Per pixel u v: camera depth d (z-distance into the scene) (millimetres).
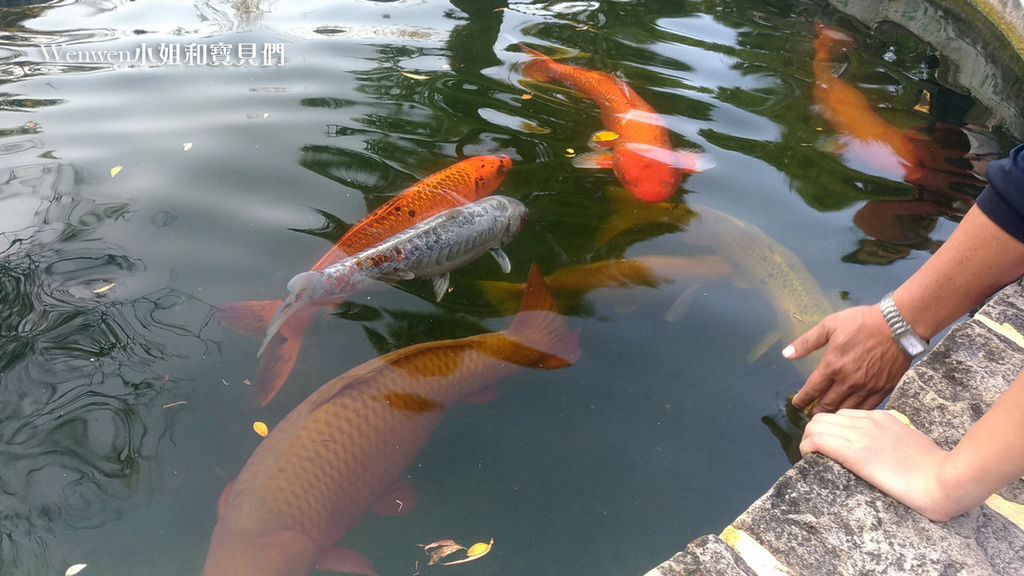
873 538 697
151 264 1150
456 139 1500
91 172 1338
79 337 1029
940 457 712
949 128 1653
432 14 2180
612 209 1319
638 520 868
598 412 969
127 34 1944
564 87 1761
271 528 781
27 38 1885
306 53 1861
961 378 823
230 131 1488
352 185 1349
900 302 814
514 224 1199
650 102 1687
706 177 1407
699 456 926
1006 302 915
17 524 835
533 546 845
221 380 991
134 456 903
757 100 1727
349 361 1023
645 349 1050
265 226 1242
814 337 898
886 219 1319
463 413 969
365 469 851
